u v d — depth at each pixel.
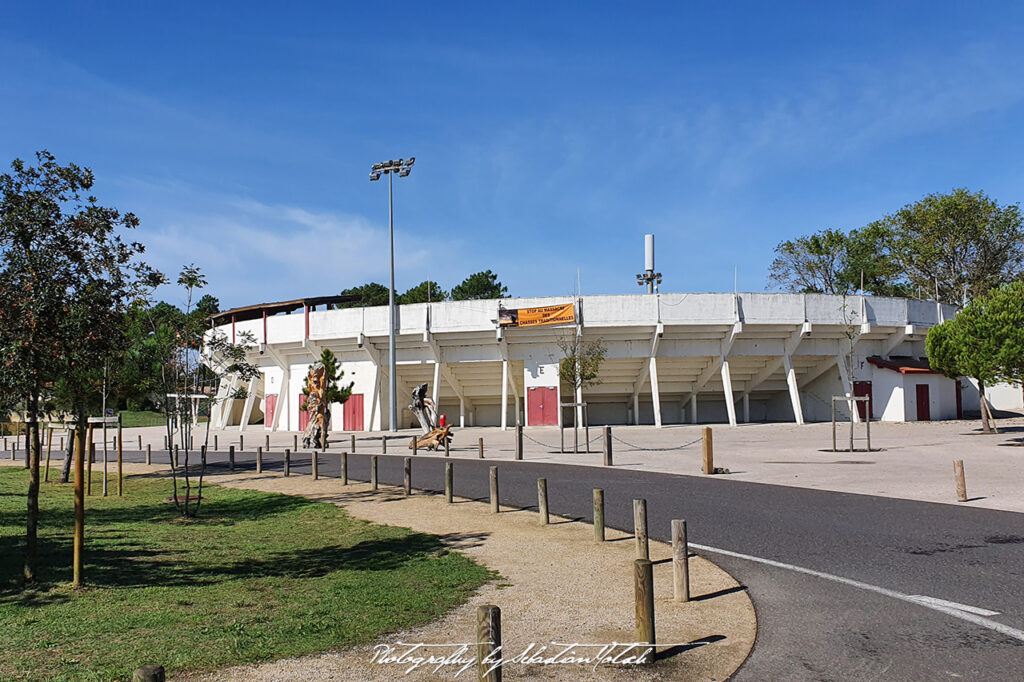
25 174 9.37
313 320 50.81
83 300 9.69
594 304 45.25
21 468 29.83
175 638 7.05
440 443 32.56
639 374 49.59
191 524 14.49
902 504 14.41
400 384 53.06
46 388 11.82
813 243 71.50
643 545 9.55
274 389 57.22
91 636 7.16
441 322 47.25
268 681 5.95
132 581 9.50
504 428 47.31
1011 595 7.95
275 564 10.45
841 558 9.88
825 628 7.01
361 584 9.03
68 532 13.59
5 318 8.79
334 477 22.53
